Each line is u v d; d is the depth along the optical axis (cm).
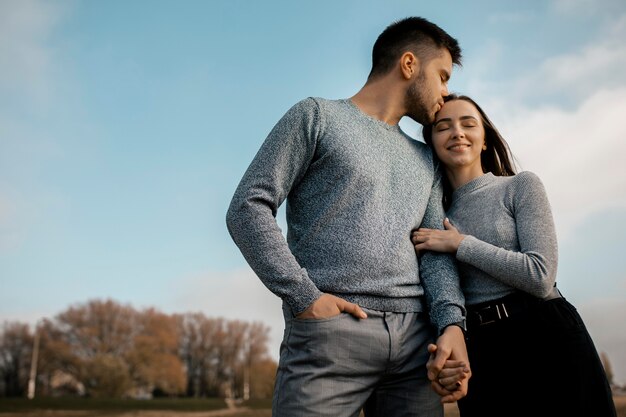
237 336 6712
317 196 205
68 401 2639
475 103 261
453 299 206
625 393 893
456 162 247
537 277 209
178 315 6706
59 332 5697
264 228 188
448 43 237
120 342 5778
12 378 5491
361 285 194
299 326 190
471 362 225
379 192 206
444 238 220
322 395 188
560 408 206
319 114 207
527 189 233
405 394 204
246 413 1950
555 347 211
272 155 198
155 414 2014
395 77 229
